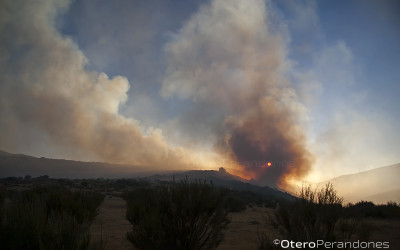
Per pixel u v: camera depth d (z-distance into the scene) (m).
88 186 46.03
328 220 5.11
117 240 8.52
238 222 14.50
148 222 5.77
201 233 6.05
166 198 6.21
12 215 3.86
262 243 5.54
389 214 16.89
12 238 3.50
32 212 3.94
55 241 3.74
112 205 22.80
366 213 17.77
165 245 5.80
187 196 6.05
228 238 9.55
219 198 6.20
